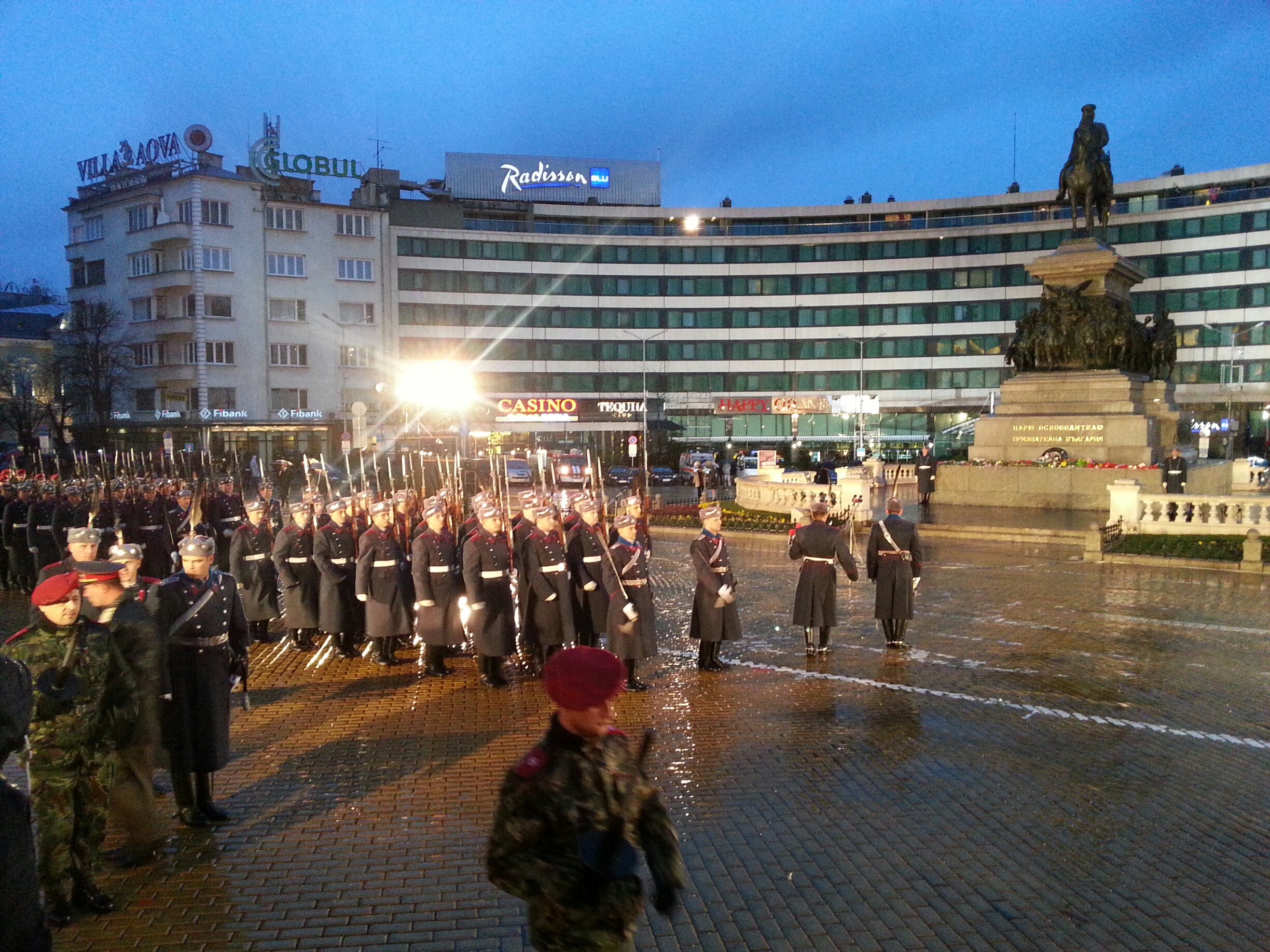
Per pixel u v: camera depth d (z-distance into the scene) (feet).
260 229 194.29
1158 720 27.84
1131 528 69.26
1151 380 96.78
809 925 16.34
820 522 36.04
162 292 190.49
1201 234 217.36
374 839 19.79
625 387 235.40
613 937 9.59
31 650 16.05
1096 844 19.52
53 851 16.07
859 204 243.19
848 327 237.86
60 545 51.08
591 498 34.53
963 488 93.09
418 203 222.07
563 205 243.40
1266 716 28.22
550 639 32.99
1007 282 229.66
